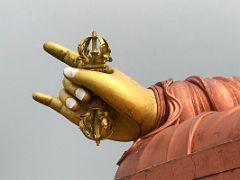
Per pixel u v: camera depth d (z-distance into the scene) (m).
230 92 13.08
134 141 13.10
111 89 12.34
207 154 10.09
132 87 12.70
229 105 12.80
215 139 10.08
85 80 12.31
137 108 12.59
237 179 9.50
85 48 12.55
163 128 12.58
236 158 9.56
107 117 12.62
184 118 12.76
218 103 12.83
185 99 13.01
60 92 13.17
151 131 13.02
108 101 12.46
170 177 10.82
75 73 12.43
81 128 12.84
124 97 12.42
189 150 10.54
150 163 11.48
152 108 12.91
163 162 11.05
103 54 12.48
